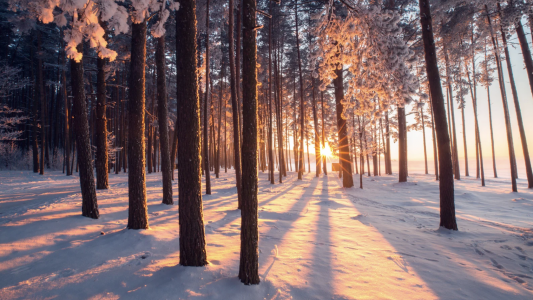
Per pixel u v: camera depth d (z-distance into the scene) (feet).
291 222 24.45
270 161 68.08
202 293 10.61
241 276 11.56
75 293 10.85
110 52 10.18
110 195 36.65
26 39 90.48
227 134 147.64
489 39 55.52
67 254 14.96
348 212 30.19
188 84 13.35
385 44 22.66
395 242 18.67
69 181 64.49
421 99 22.82
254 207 11.73
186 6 13.38
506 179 79.66
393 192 52.11
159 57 32.89
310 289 11.29
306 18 78.54
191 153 13.26
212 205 33.17
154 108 90.02
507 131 50.01
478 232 22.15
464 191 50.57
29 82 66.28
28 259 14.19
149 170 95.55
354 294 11.02
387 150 115.55
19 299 10.43
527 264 14.99
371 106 26.96
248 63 12.10
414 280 12.56
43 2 8.39
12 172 76.54
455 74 67.31
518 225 24.88
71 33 9.34
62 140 124.26
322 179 85.20
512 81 52.24
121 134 90.53
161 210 28.76
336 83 62.90
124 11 9.29
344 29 24.75
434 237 20.51
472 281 12.63
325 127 118.32
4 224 19.94
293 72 99.30
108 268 13.16
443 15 55.93
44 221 20.95
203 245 13.35
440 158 23.53
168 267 13.06
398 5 60.64
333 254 15.70
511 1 43.47
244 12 12.21
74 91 23.57
